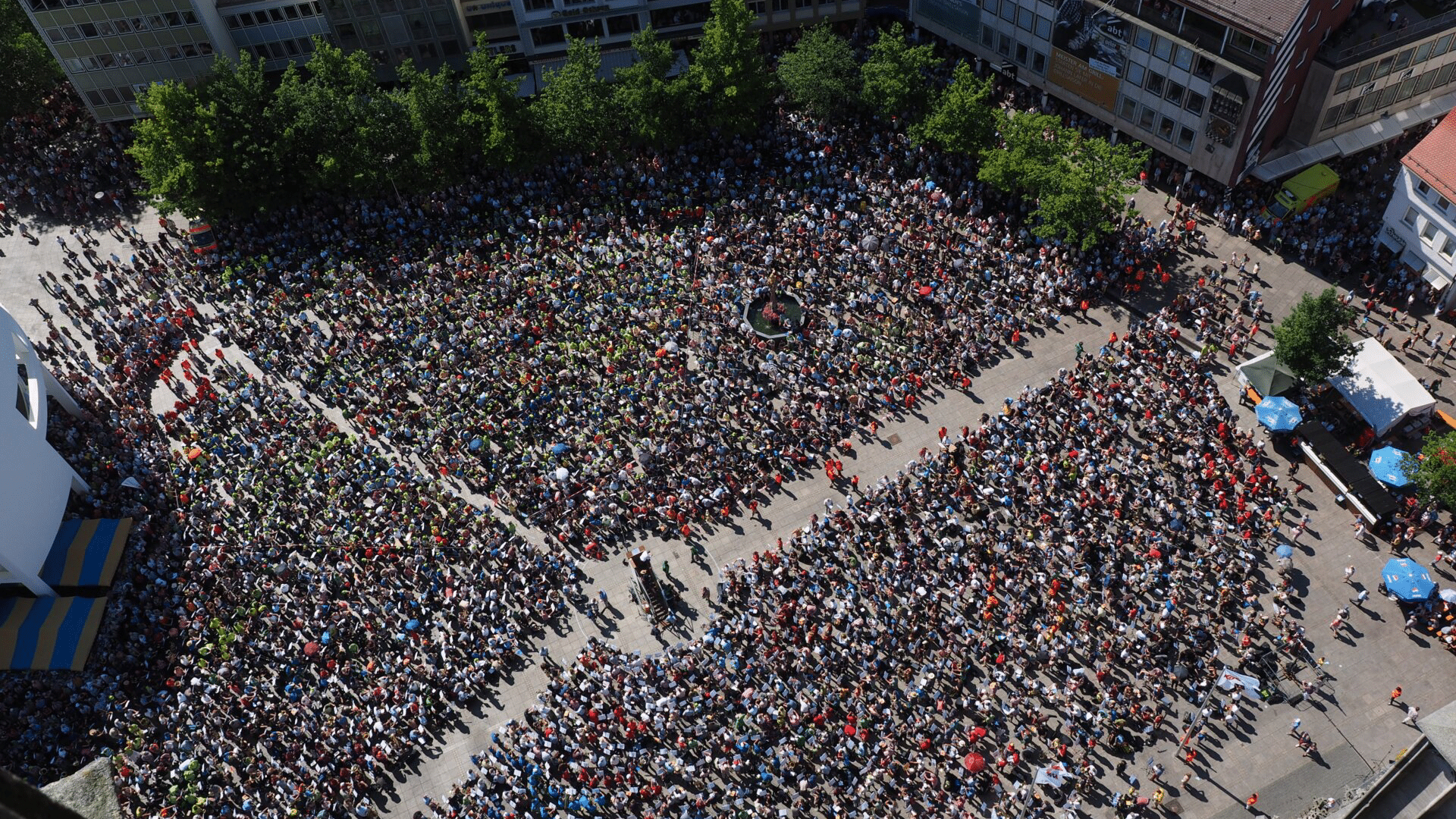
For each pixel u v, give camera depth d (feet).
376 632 248.32
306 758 229.86
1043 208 295.48
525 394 286.66
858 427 281.33
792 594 248.73
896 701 230.27
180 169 316.60
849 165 336.90
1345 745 222.48
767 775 223.30
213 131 316.40
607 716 232.53
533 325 304.09
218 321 315.17
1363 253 299.99
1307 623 239.91
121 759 231.30
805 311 302.25
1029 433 270.46
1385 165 318.86
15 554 250.78
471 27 371.35
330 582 257.34
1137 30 306.14
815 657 236.84
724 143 345.51
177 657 246.88
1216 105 294.46
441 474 276.62
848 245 313.12
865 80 333.62
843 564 253.44
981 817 216.95
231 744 232.94
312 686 241.55
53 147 365.81
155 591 258.37
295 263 329.11
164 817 223.30
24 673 249.14
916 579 247.09
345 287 318.45
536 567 257.96
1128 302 300.40
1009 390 285.43
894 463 273.75
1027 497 258.78
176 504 273.95
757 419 281.95
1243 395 277.23
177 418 290.35
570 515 266.98
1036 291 302.45
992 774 221.46
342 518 267.59
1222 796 217.77
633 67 329.31
